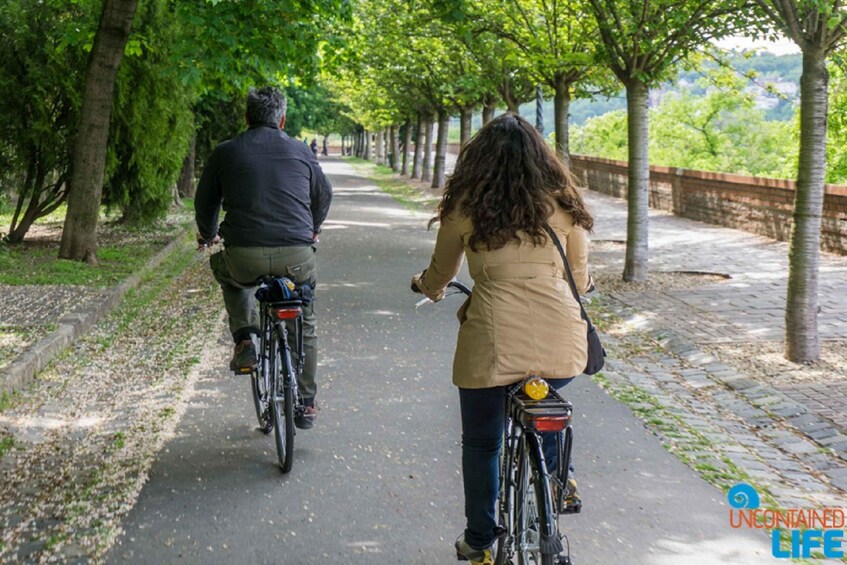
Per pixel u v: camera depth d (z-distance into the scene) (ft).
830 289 37.04
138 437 17.70
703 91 196.24
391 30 53.98
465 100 74.90
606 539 13.50
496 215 10.56
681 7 33.35
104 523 13.65
